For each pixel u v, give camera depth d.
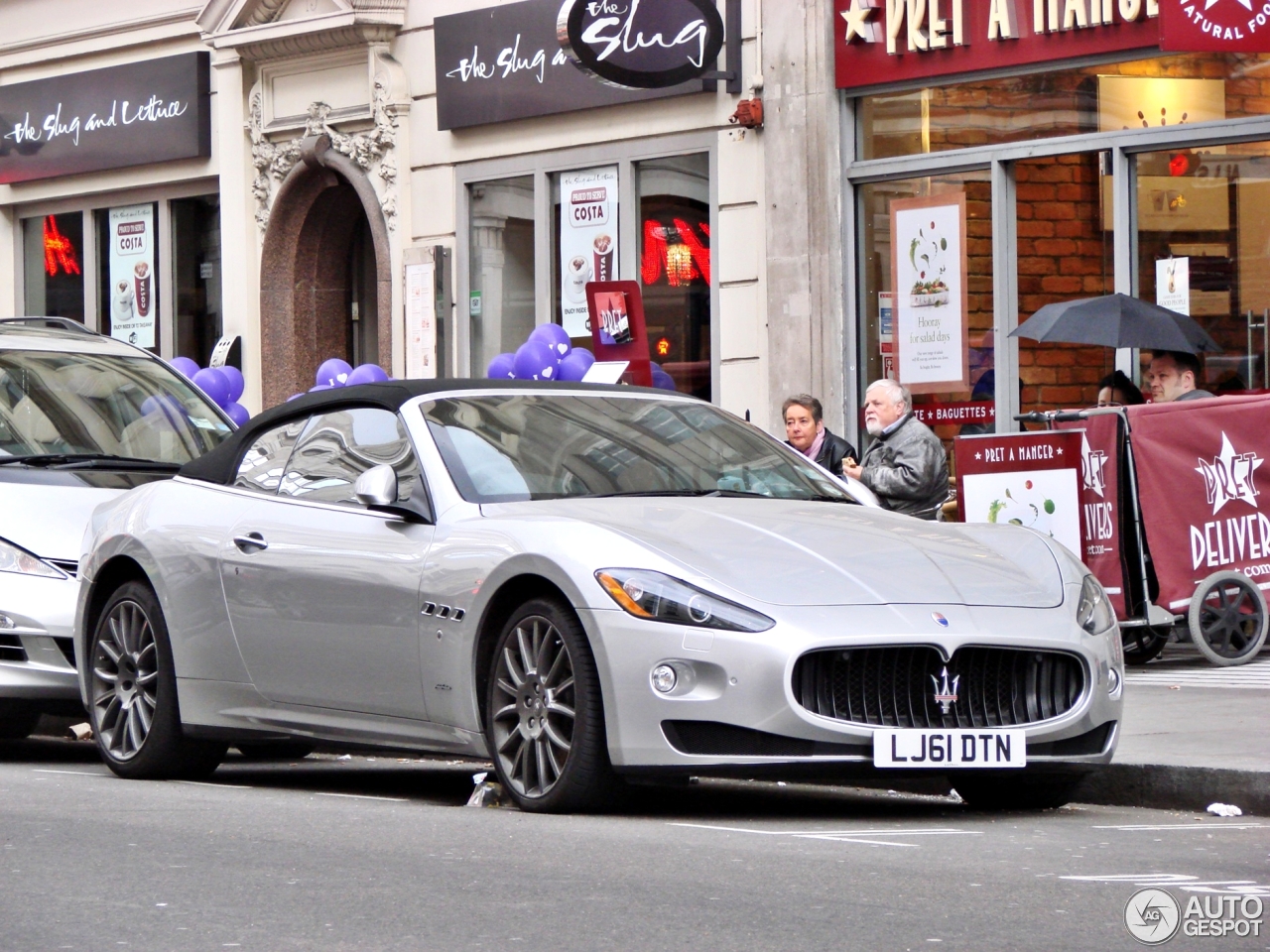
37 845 17.59
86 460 29.39
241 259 56.16
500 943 13.15
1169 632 32.72
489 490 21.03
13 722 30.45
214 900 14.73
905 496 32.22
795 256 43.69
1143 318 34.59
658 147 46.44
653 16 43.34
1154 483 31.86
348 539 21.69
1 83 62.78
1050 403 40.56
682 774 18.59
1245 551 32.06
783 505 21.34
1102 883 15.64
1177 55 38.31
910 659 18.73
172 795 21.97
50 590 26.91
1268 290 37.56
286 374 55.72
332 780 24.56
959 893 15.03
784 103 43.81
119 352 32.78
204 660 23.33
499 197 50.09
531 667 19.72
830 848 17.42
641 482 21.67
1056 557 20.66
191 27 57.03
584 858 16.72
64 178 61.12
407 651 20.80
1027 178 40.69
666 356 46.66
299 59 54.12
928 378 42.47
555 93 47.88
